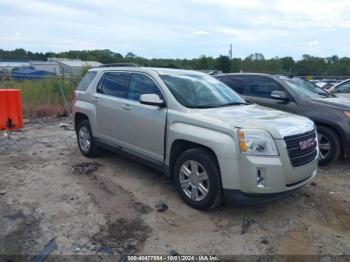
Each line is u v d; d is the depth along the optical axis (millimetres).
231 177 3945
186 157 4418
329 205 4742
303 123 4379
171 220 4164
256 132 3910
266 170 3857
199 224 4094
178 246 3658
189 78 5414
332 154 6254
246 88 7598
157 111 4867
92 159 6551
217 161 4105
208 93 5230
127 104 5410
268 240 3814
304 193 5109
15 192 4922
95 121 6199
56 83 14711
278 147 3936
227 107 4930
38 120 11375
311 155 4375
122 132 5566
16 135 8852
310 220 4301
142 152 5219
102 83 6238
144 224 4066
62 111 12477
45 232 3846
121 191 5004
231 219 4238
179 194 4668
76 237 3768
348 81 11109
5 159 6559
